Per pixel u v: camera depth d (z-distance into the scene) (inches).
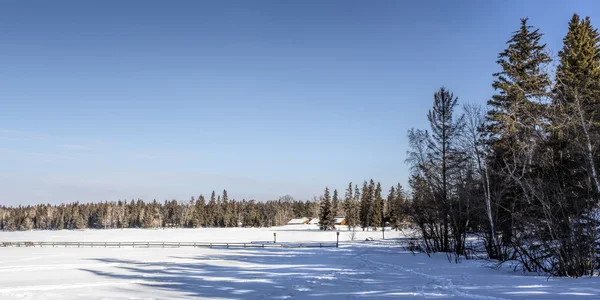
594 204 653.3
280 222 6865.2
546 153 724.0
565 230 670.5
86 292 658.2
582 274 650.2
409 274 815.1
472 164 1159.0
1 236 4377.5
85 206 7411.4
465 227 1192.2
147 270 1000.2
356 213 4793.3
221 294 629.3
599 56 1039.6
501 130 1035.3
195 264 1152.8
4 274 927.7
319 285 704.4
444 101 1280.8
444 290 598.5
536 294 514.0
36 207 7554.1
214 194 7578.7
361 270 919.7
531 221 723.4
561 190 671.1
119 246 2178.9
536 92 783.7
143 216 6889.8
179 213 7150.6
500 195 959.6
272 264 1127.0
